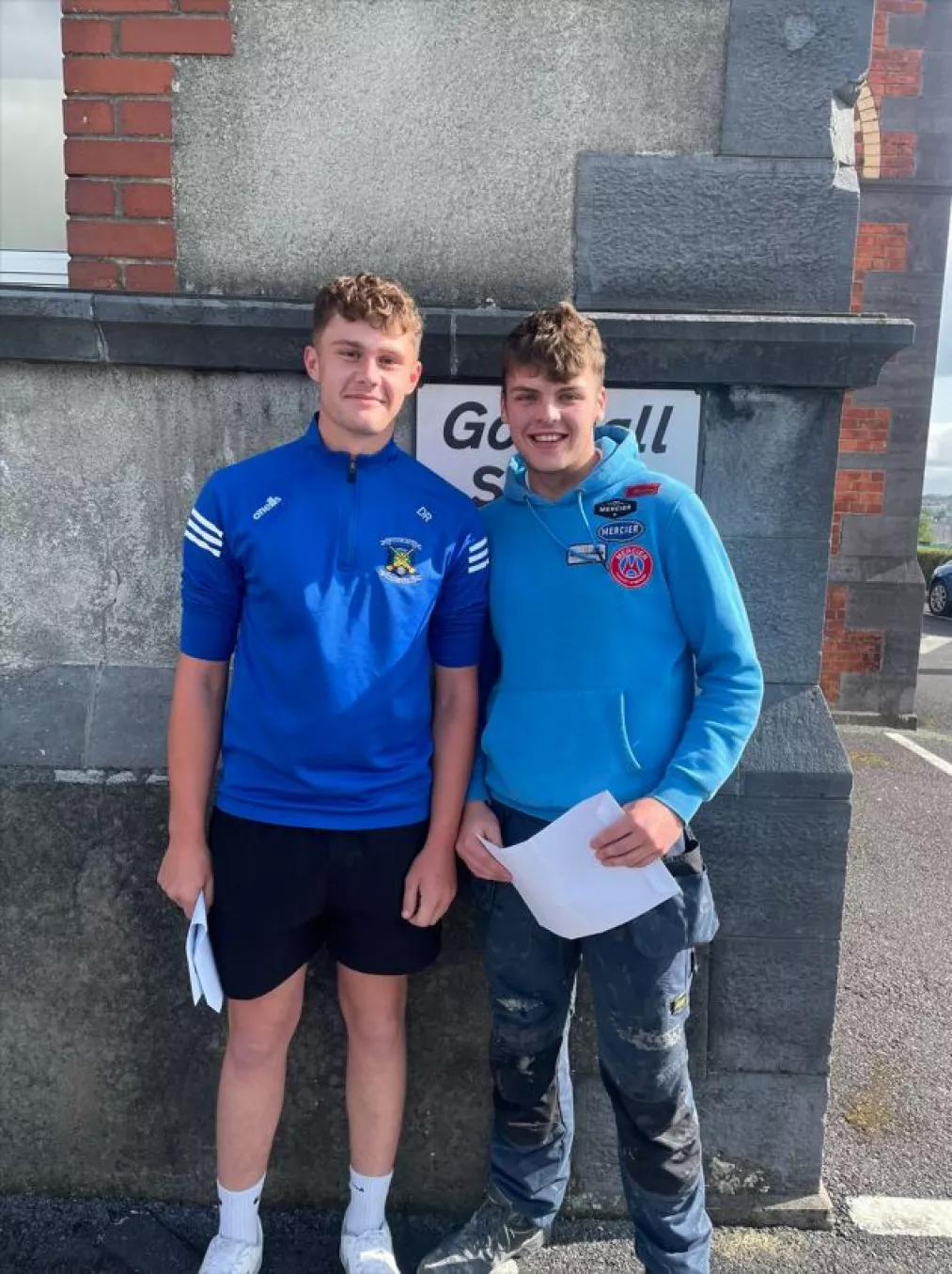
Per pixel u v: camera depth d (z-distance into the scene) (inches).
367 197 83.3
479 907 76.2
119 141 82.7
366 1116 77.7
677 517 67.8
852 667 300.4
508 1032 75.7
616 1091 72.6
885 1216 89.7
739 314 81.4
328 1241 86.2
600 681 67.8
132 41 81.4
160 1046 88.0
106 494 85.7
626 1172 74.6
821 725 85.5
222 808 72.9
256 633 69.8
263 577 68.1
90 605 87.3
